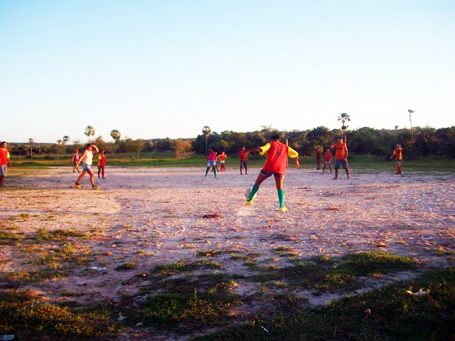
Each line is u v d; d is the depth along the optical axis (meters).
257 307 3.90
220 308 3.85
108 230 7.80
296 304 3.93
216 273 4.88
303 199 12.20
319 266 5.02
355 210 9.59
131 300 4.19
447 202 10.30
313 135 70.69
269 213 9.58
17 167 45.50
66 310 3.91
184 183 20.12
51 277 4.95
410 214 8.67
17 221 8.75
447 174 22.02
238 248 6.17
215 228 7.84
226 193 14.74
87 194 14.94
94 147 17.69
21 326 3.50
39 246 6.48
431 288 3.92
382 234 6.68
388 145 49.47
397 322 3.37
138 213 10.03
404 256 5.23
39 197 13.83
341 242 6.26
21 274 5.02
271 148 8.29
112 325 3.60
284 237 6.83
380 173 24.19
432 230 6.86
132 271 5.20
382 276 4.50
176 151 82.94
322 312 3.71
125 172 32.56
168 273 5.00
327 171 28.33
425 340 3.08
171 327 3.56
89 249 6.31
